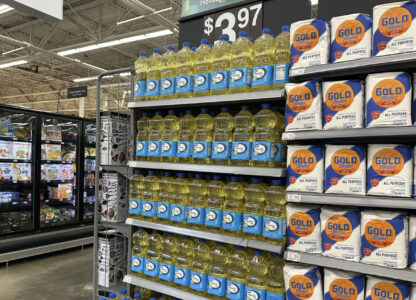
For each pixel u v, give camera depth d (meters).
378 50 1.63
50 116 5.07
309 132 1.81
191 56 2.39
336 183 1.76
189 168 2.27
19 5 1.59
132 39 8.25
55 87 17.75
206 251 2.31
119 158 2.97
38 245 4.78
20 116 4.98
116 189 2.87
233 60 2.16
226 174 2.50
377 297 1.64
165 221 2.51
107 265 2.93
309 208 1.84
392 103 1.60
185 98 2.29
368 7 2.16
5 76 15.54
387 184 1.63
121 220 2.90
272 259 2.13
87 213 5.84
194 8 2.96
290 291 1.83
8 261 4.75
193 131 2.46
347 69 1.77
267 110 2.16
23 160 4.76
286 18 2.44
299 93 1.84
